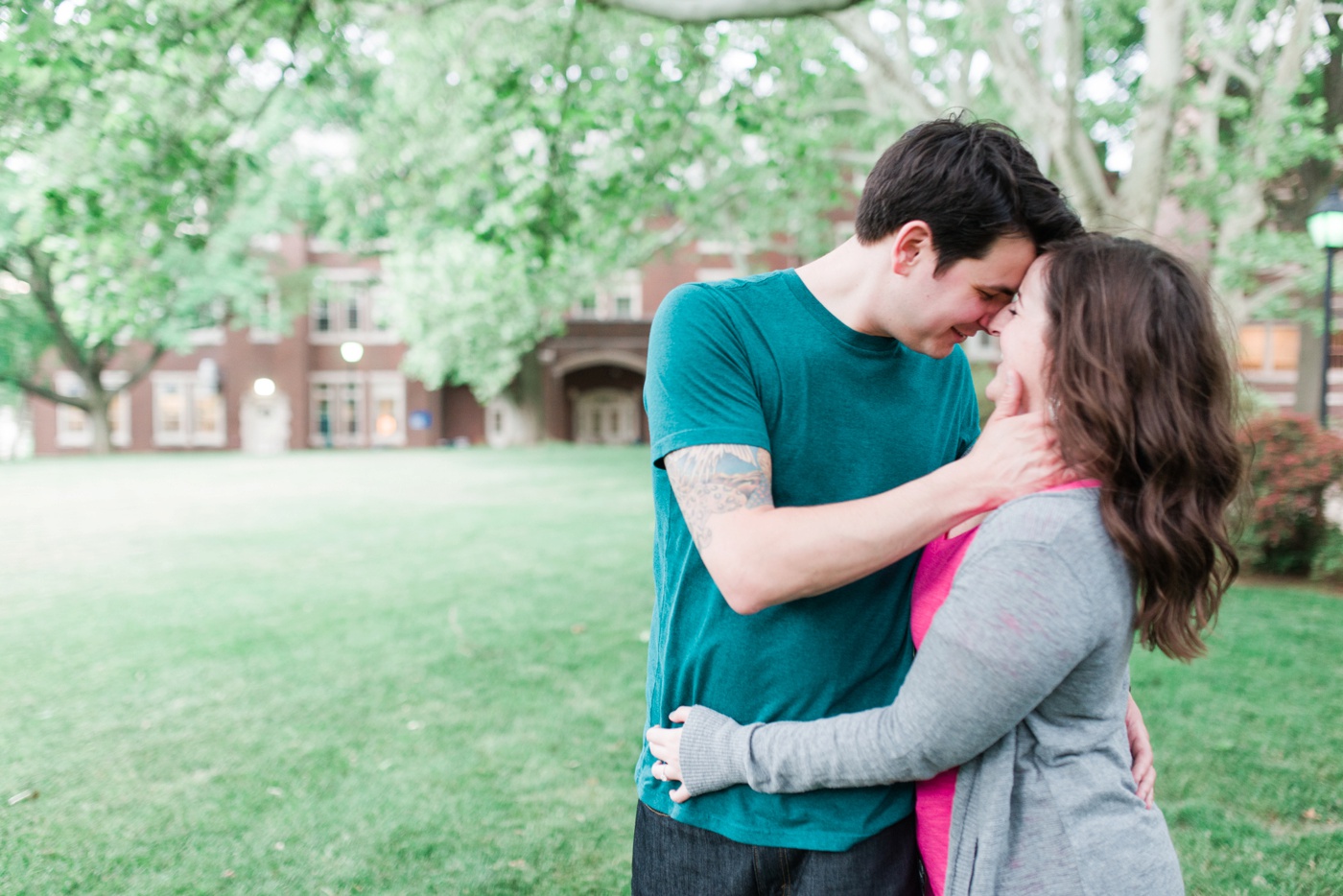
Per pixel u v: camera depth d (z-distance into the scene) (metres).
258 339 33.19
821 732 1.21
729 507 1.22
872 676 1.34
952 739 1.11
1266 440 7.12
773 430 1.35
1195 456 1.12
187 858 3.00
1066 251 1.21
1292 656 4.90
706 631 1.34
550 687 4.74
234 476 19.33
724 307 1.35
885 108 11.80
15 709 4.52
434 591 7.21
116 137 6.73
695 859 1.34
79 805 3.40
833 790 1.28
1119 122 12.23
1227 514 1.24
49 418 32.72
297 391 33.25
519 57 8.77
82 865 2.95
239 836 3.15
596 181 8.49
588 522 11.19
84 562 8.72
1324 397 9.18
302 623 6.23
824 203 14.80
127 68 6.39
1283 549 7.21
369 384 34.19
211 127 7.27
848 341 1.36
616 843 3.08
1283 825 3.06
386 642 5.70
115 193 6.98
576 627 5.95
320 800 3.43
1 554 9.18
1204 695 4.28
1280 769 3.45
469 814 3.29
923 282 1.27
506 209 8.12
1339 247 8.98
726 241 17.22
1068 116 7.89
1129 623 1.16
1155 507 1.11
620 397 35.28
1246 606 6.14
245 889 2.81
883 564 1.15
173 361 33.12
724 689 1.33
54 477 19.34
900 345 1.43
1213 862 2.79
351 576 7.93
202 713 4.43
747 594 1.18
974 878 1.17
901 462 1.42
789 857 1.28
